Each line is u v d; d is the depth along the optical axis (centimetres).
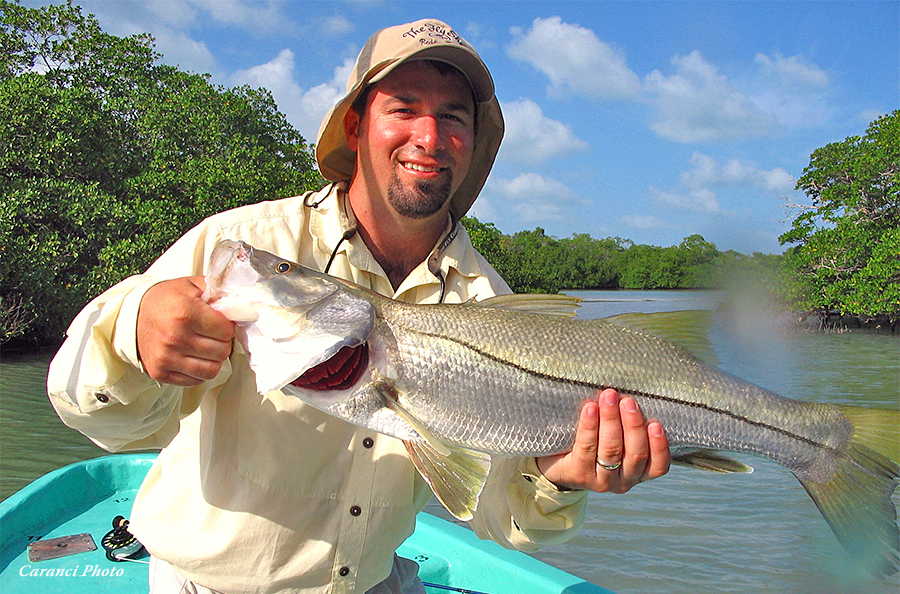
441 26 99
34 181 715
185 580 94
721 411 98
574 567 216
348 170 111
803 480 100
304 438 91
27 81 788
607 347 96
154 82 1088
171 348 74
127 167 870
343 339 86
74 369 77
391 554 97
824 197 1276
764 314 1196
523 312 97
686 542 234
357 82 97
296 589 91
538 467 96
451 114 99
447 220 106
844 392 513
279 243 96
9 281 668
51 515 155
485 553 140
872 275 1073
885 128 1232
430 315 94
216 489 90
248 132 1023
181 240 93
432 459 90
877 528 96
